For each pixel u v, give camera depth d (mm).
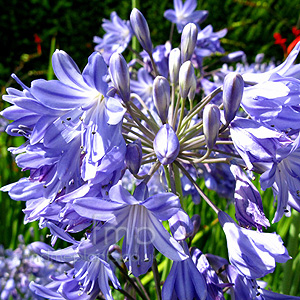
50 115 253
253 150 243
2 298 442
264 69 744
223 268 291
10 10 1169
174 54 307
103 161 236
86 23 1216
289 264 396
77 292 285
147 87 540
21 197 271
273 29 1246
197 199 448
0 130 814
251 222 254
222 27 1206
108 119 240
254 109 254
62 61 241
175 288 248
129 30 532
